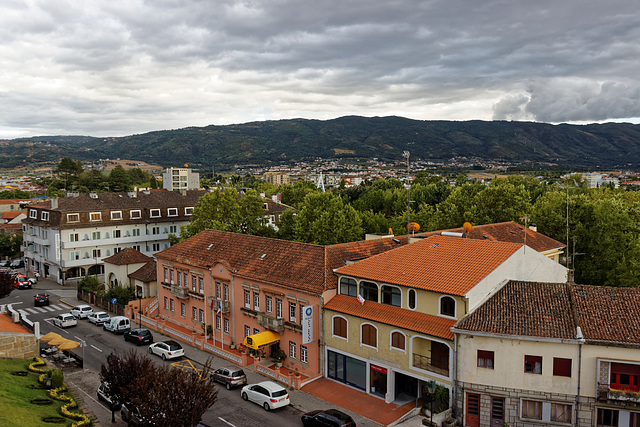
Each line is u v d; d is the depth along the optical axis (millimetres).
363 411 34688
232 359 46094
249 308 46844
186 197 100500
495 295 34375
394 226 82375
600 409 29359
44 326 58062
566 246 60844
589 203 68812
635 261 52312
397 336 35406
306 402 36562
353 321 38125
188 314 55438
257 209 77375
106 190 179750
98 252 85875
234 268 48688
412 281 36062
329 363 40375
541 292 34000
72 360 45219
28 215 94312
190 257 55250
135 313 60594
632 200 93062
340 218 70188
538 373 30172
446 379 32500
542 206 73250
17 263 99438
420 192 123250
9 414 29016
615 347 28641
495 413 31203
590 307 31703
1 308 55219
